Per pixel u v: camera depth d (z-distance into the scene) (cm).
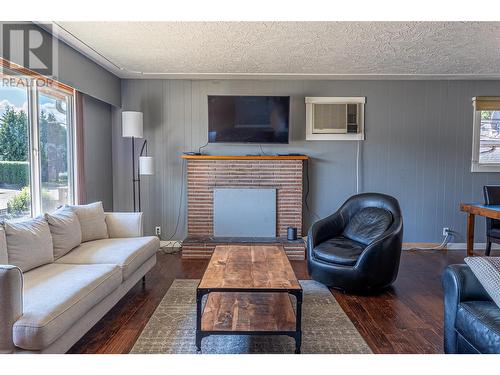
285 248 429
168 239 483
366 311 276
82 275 225
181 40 321
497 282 171
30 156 314
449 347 193
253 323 209
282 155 461
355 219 367
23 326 162
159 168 478
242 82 469
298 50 349
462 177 480
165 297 302
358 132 472
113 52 356
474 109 475
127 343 222
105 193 459
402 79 467
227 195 460
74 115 374
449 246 483
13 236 228
